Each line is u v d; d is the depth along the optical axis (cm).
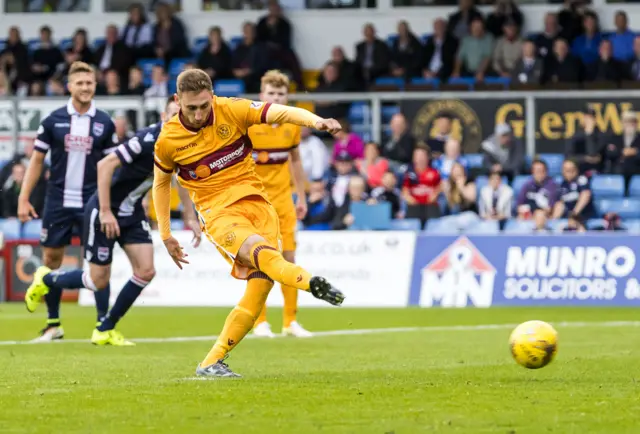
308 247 3891
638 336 2652
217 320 3306
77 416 1326
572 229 4122
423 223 4181
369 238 3862
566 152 4434
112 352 2295
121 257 3909
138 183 2375
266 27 5238
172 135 1681
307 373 1820
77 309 3756
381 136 4588
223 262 3884
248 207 1692
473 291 3806
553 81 4847
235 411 1347
